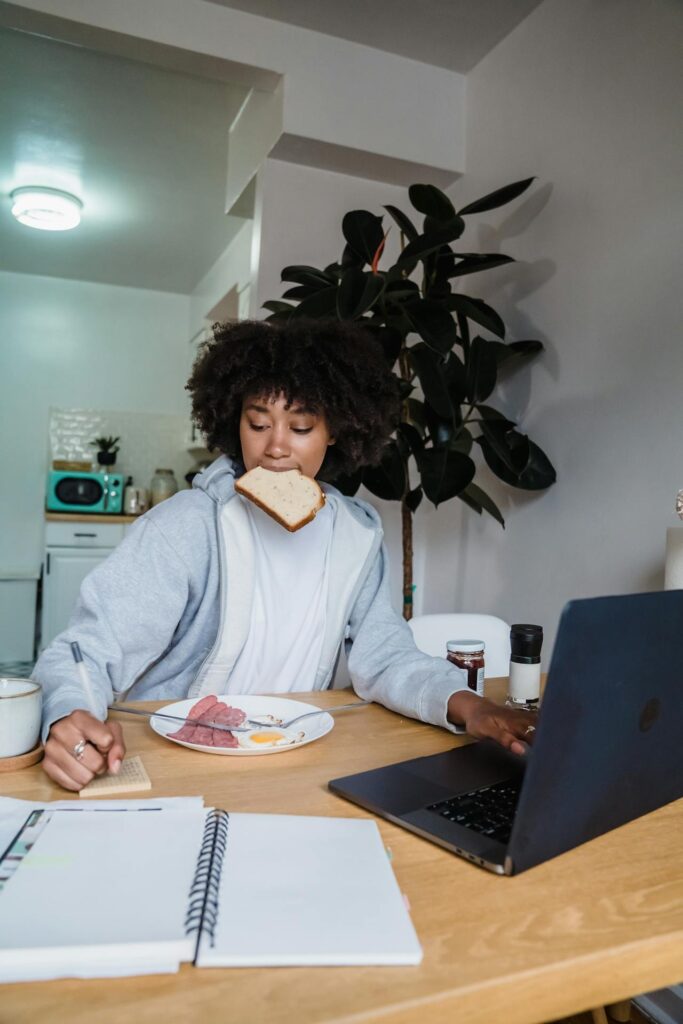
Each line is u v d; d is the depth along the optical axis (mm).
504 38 2609
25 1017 428
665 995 1419
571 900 586
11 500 5117
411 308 2141
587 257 2186
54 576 4645
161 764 867
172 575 1147
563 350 2275
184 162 3395
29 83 2797
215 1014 436
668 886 613
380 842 646
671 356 1879
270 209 2768
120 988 457
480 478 2695
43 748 859
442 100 2809
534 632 1172
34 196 3656
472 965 493
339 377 1289
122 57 2633
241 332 1325
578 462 2205
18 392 5137
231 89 2846
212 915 512
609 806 682
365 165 2797
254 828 660
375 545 1327
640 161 1993
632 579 1996
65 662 976
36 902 517
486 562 2648
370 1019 441
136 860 584
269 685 1318
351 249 2256
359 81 2668
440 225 2221
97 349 5301
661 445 1905
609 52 2111
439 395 2115
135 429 5383
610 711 630
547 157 2373
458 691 1025
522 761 875
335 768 869
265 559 1289
